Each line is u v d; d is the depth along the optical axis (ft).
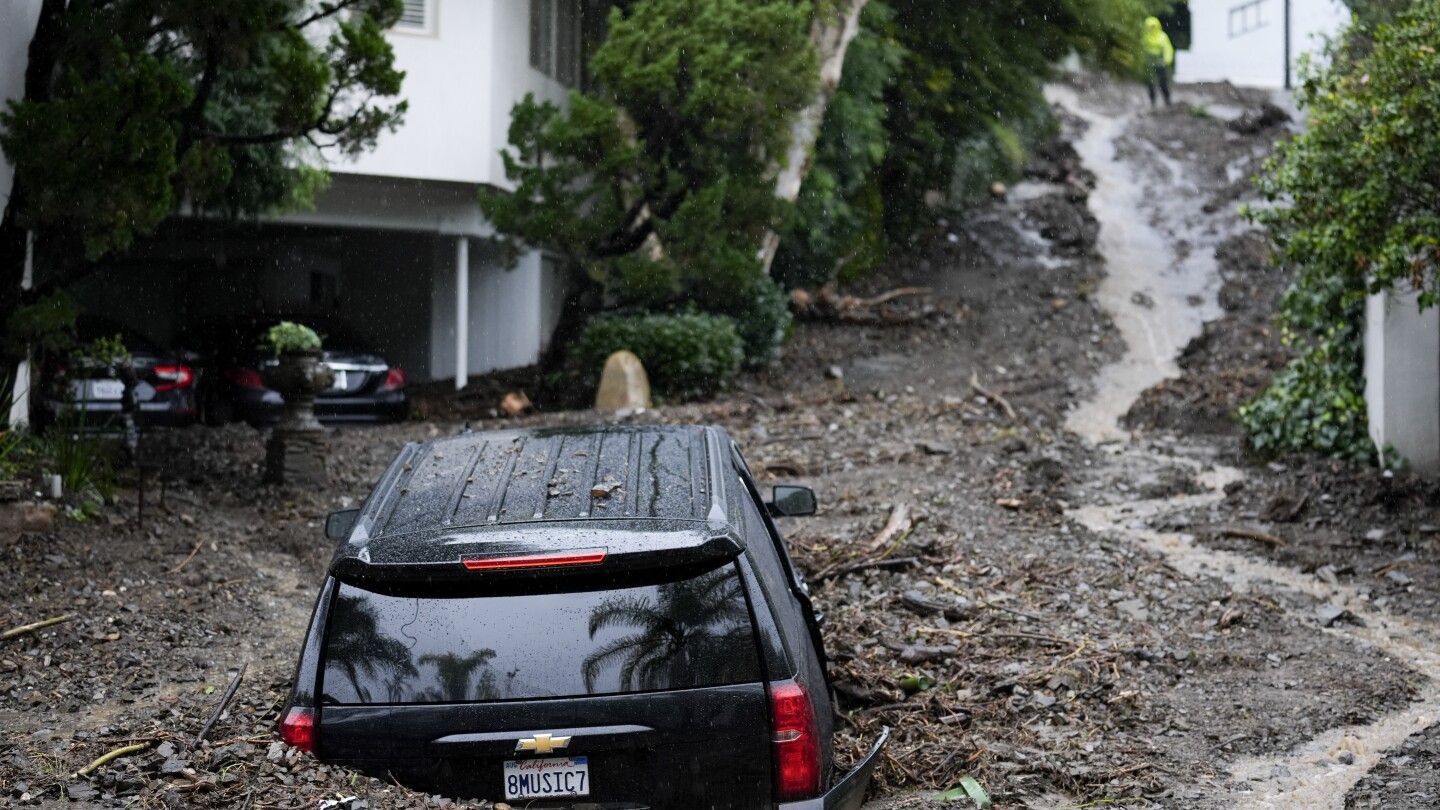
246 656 23.71
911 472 41.24
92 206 31.71
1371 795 17.48
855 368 64.44
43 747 16.72
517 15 62.34
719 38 59.47
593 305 67.72
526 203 56.13
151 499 34.65
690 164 63.36
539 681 12.87
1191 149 107.24
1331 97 32.58
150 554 29.55
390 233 66.39
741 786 12.83
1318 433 41.50
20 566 27.25
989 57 89.45
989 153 93.71
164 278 76.28
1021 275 81.15
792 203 62.44
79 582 26.91
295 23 38.63
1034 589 28.68
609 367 56.70
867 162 81.51
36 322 32.68
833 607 26.91
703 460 16.05
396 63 57.16
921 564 30.22
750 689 12.91
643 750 12.80
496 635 13.03
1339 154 31.63
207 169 35.65
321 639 13.30
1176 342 67.05
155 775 14.65
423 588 13.26
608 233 59.16
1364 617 27.37
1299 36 138.10
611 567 13.06
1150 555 32.14
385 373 53.52
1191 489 40.42
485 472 15.72
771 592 13.93
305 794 12.55
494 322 71.31
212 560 29.81
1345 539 33.30
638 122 61.77
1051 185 100.78
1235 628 26.35
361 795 12.60
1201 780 18.44
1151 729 20.70
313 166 52.19
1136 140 111.04
